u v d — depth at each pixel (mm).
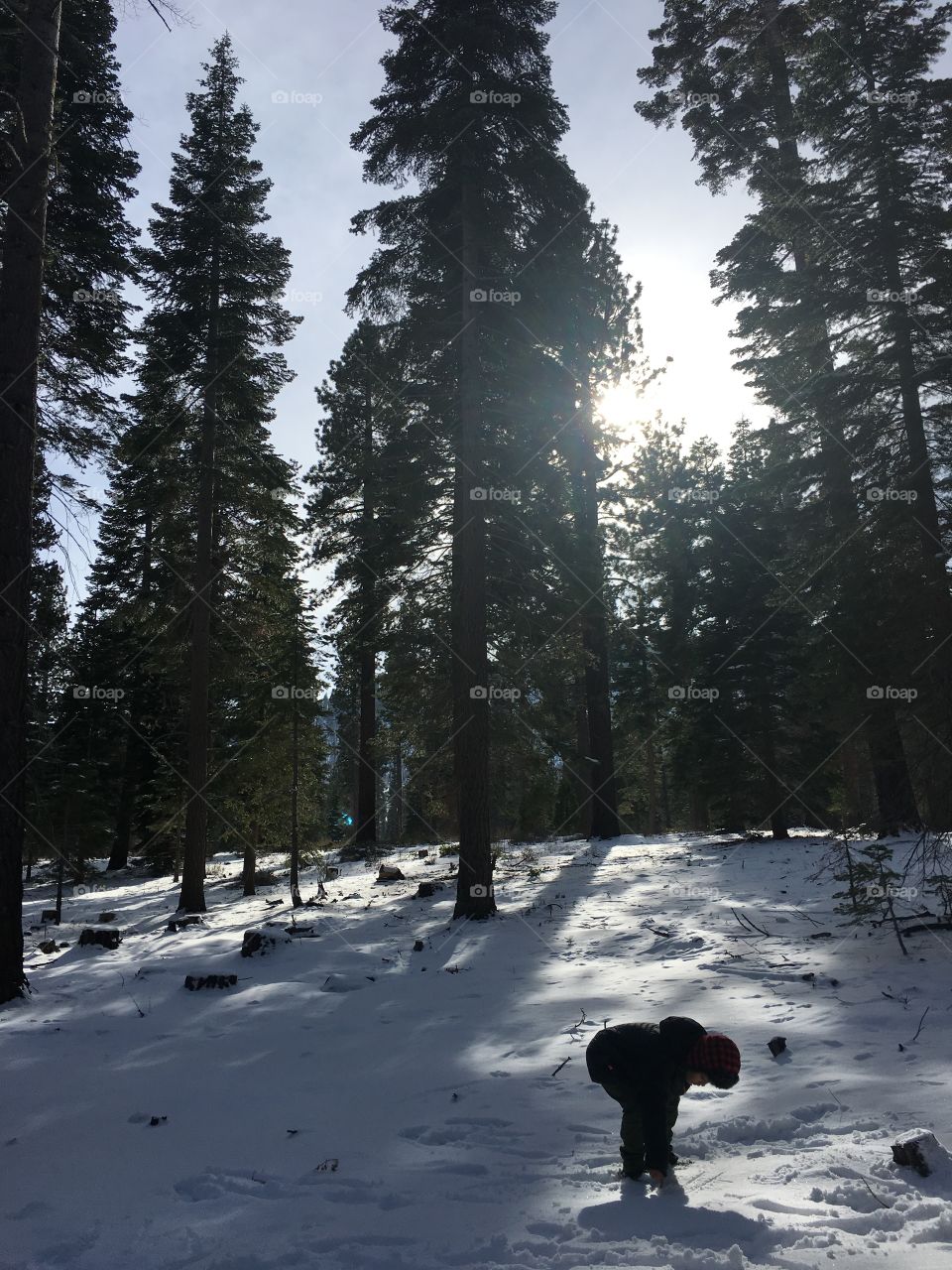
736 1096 5605
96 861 40781
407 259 17672
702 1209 3850
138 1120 6000
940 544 17047
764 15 24109
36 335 11969
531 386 17812
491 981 10469
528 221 17719
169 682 28219
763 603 23938
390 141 16938
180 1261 3721
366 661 31062
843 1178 4098
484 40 16484
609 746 27906
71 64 17781
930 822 16422
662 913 13438
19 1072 7660
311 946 13680
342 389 32719
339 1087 6660
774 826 22516
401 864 27109
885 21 19656
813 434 20859
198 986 11141
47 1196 4602
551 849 25531
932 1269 3121
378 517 20453
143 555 24641
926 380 18047
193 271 23609
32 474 11719
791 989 8438
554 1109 5672
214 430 23328
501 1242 3680
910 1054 6109
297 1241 3848
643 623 32312
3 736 11008
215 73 24266
